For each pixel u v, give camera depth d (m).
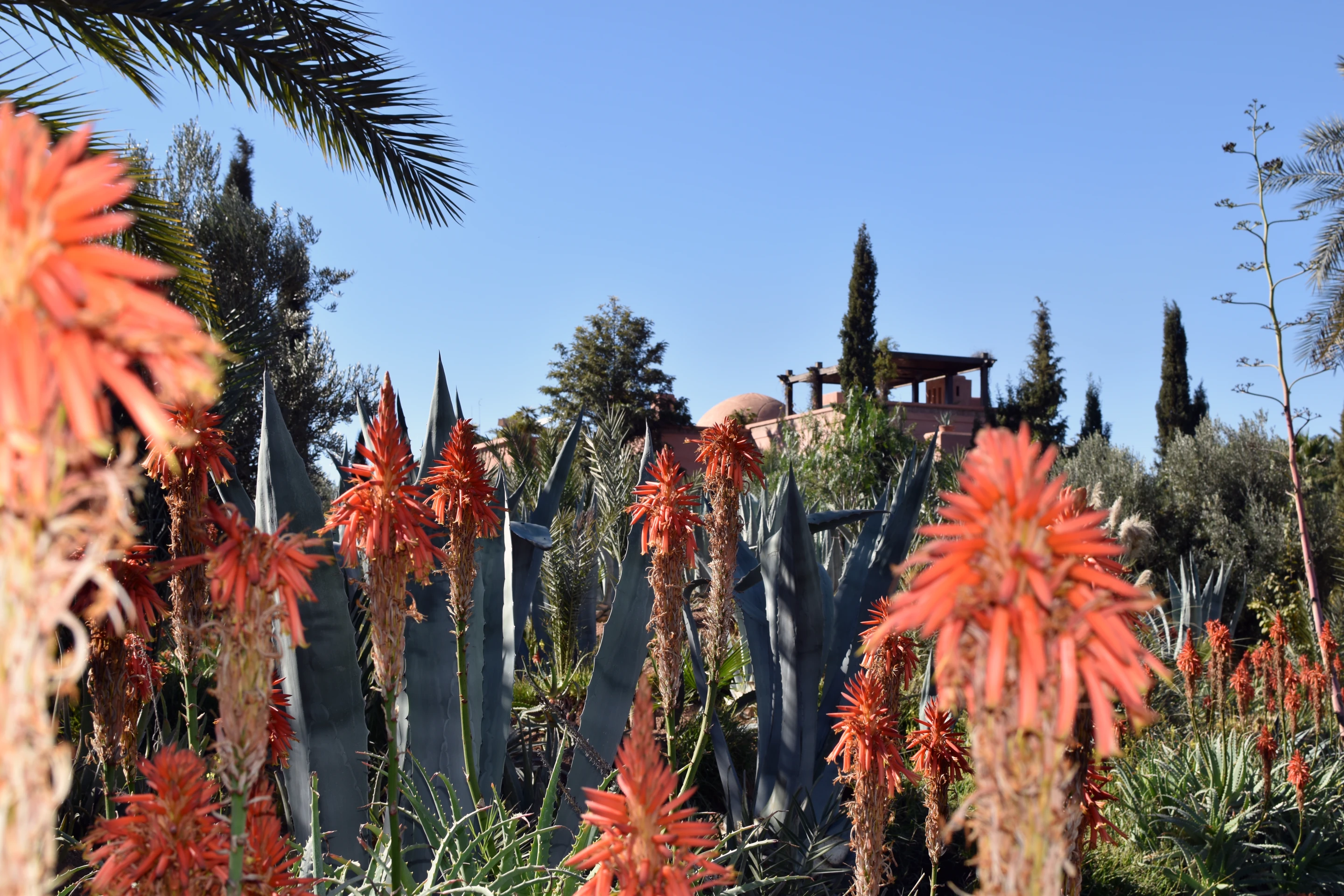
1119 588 0.67
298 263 19.44
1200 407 32.22
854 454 17.50
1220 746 5.79
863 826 2.43
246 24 5.64
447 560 2.98
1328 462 16.44
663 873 1.10
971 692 0.71
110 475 0.59
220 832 1.15
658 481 3.42
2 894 0.56
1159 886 4.86
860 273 33.56
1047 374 35.25
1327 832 5.38
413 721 3.85
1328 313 8.55
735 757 5.93
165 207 6.23
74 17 5.45
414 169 6.59
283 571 1.08
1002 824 0.71
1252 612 13.02
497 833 3.15
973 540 0.68
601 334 37.28
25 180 0.53
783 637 4.71
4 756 0.56
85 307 0.52
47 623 0.57
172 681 4.59
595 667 4.03
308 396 18.31
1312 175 8.41
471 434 2.95
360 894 2.45
